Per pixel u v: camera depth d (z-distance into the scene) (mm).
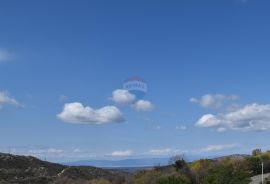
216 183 79688
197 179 93312
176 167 104188
